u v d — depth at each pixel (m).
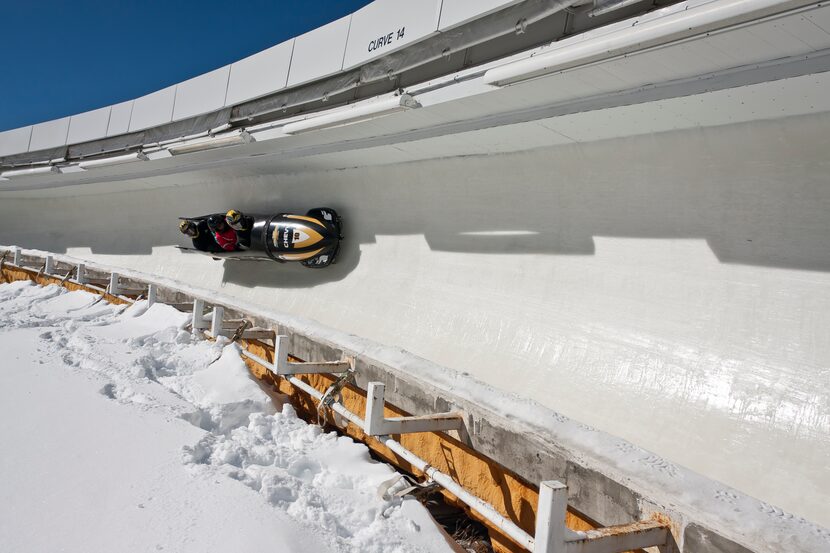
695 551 2.03
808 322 3.09
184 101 7.55
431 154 5.52
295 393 4.92
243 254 7.47
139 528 2.38
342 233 6.81
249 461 3.24
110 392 4.13
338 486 3.15
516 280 4.75
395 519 2.78
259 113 6.41
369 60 4.93
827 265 3.07
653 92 3.30
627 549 2.09
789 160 3.25
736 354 3.31
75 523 2.40
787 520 1.99
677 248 3.75
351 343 4.64
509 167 4.97
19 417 3.48
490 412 3.12
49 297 8.70
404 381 3.84
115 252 11.57
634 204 4.04
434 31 4.24
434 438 3.65
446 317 5.20
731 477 3.05
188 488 2.72
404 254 5.95
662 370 3.59
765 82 2.82
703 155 3.62
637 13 3.19
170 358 5.20
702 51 2.79
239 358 4.94
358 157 6.20
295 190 7.71
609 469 2.42
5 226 14.33
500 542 3.11
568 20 3.61
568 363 4.10
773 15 2.38
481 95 3.97
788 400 3.04
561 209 4.54
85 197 12.62
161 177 9.59
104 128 9.35
